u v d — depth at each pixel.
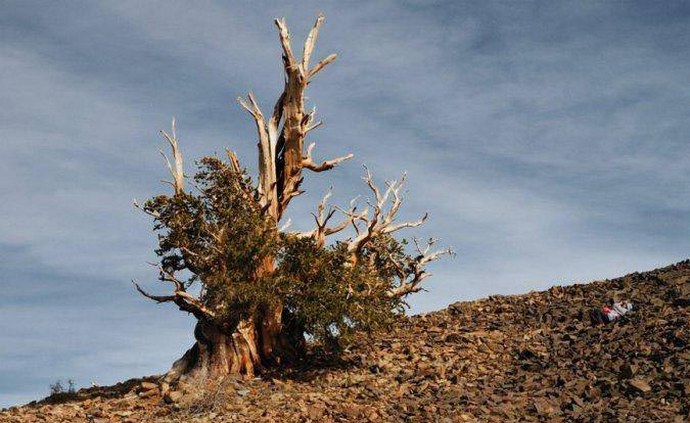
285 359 26.39
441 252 29.36
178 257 24.48
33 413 23.08
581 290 31.84
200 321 25.06
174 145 25.19
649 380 20.67
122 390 25.73
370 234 27.50
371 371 24.97
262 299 23.94
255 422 20.05
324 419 19.98
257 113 26.86
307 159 27.73
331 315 23.91
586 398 20.31
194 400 22.42
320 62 27.45
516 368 23.72
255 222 24.58
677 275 30.00
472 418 19.39
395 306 27.56
